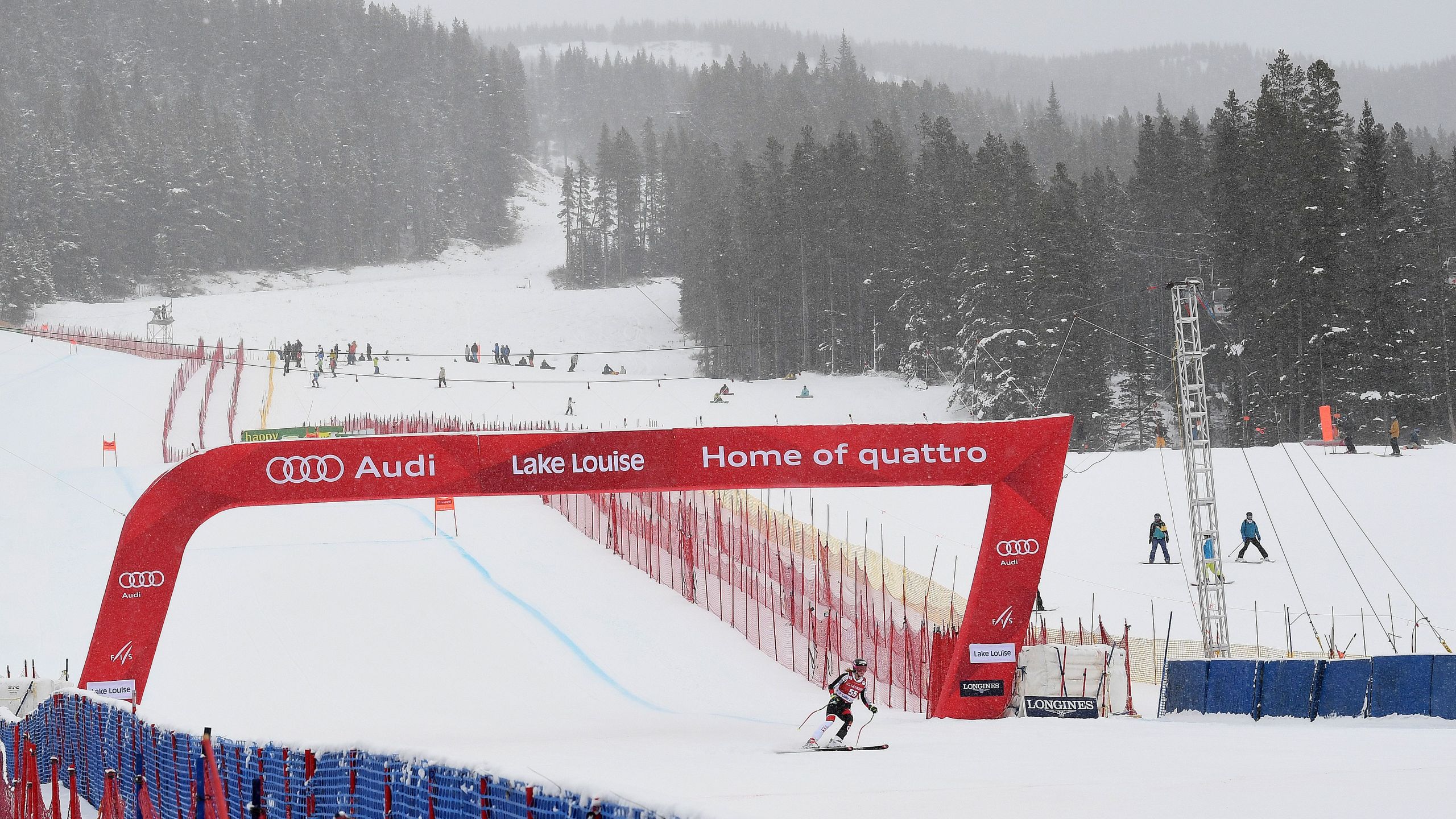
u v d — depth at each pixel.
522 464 76.69
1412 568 125.19
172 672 90.12
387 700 84.62
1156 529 131.88
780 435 77.88
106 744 52.12
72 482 159.12
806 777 46.66
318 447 75.75
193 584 112.00
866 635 96.06
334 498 75.75
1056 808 36.84
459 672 91.19
